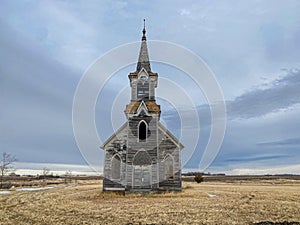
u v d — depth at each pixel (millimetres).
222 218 14086
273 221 13531
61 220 13469
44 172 63406
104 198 22906
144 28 31375
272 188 40844
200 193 27125
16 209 16844
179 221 13289
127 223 12828
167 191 25750
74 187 40156
